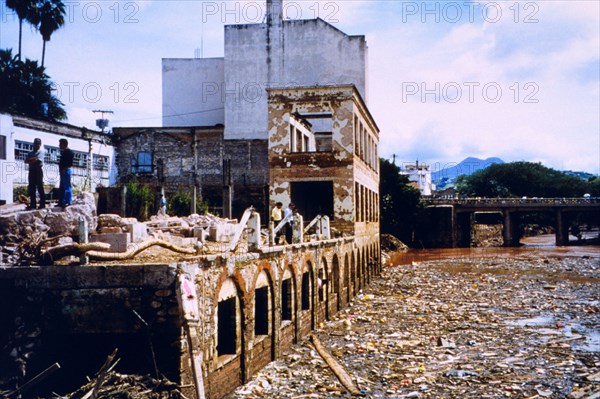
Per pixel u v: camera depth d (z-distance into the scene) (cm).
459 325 2258
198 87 5284
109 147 4191
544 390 1415
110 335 1148
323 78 4825
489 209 8038
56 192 2138
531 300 2922
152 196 3067
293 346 1914
